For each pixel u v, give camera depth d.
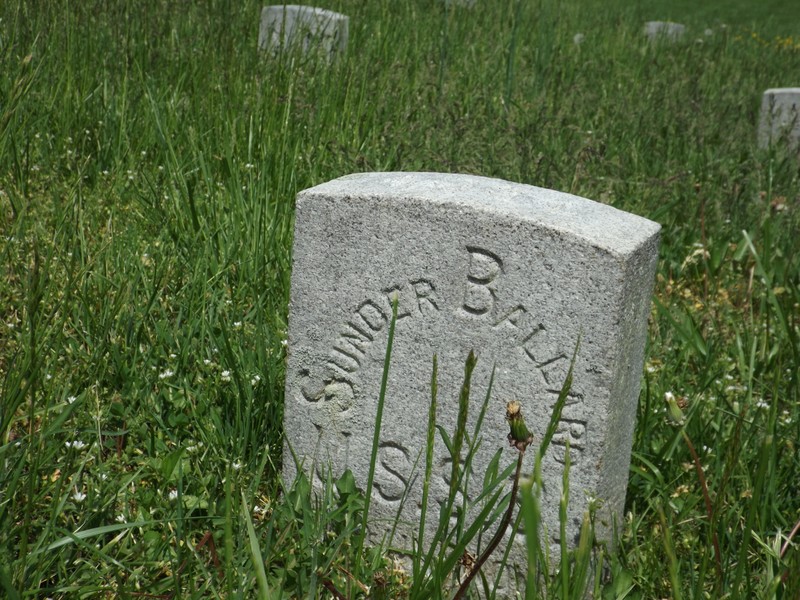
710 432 1.12
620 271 0.84
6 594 0.78
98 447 0.96
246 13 2.21
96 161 1.62
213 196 1.48
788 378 1.22
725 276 1.56
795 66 3.61
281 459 1.05
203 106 1.78
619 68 2.75
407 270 0.91
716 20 5.14
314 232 0.94
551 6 3.24
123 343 1.14
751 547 0.94
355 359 0.95
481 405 0.91
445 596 0.88
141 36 1.96
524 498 0.58
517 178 1.62
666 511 0.99
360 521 0.98
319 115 1.76
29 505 0.80
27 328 1.07
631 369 0.90
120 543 0.92
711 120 2.18
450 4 2.90
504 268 0.88
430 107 1.92
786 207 1.72
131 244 1.35
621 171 1.74
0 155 1.47
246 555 0.89
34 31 1.82
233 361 1.09
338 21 2.32
